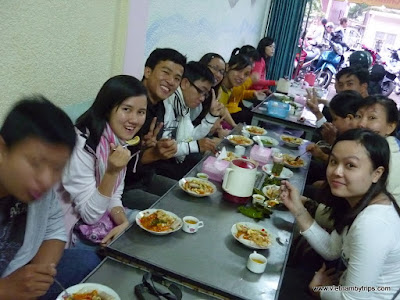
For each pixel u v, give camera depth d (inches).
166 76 77.0
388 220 48.0
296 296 59.4
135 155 71.1
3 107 54.5
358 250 47.3
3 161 32.4
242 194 62.3
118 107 58.7
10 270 38.7
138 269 44.1
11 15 51.6
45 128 31.5
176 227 51.4
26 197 33.8
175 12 110.6
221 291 41.1
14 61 54.2
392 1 281.3
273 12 234.7
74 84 69.3
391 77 240.1
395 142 76.5
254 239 51.1
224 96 131.5
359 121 81.5
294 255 68.8
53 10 59.2
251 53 157.2
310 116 139.4
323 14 288.7
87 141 57.2
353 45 283.6
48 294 46.4
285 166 85.8
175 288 40.9
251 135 107.3
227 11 160.6
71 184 56.5
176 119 92.9
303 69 273.6
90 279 41.1
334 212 60.3
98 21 71.4
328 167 54.5
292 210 58.9
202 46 142.9
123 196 74.9
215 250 48.9
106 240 55.9
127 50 83.3
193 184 65.0
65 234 46.8
